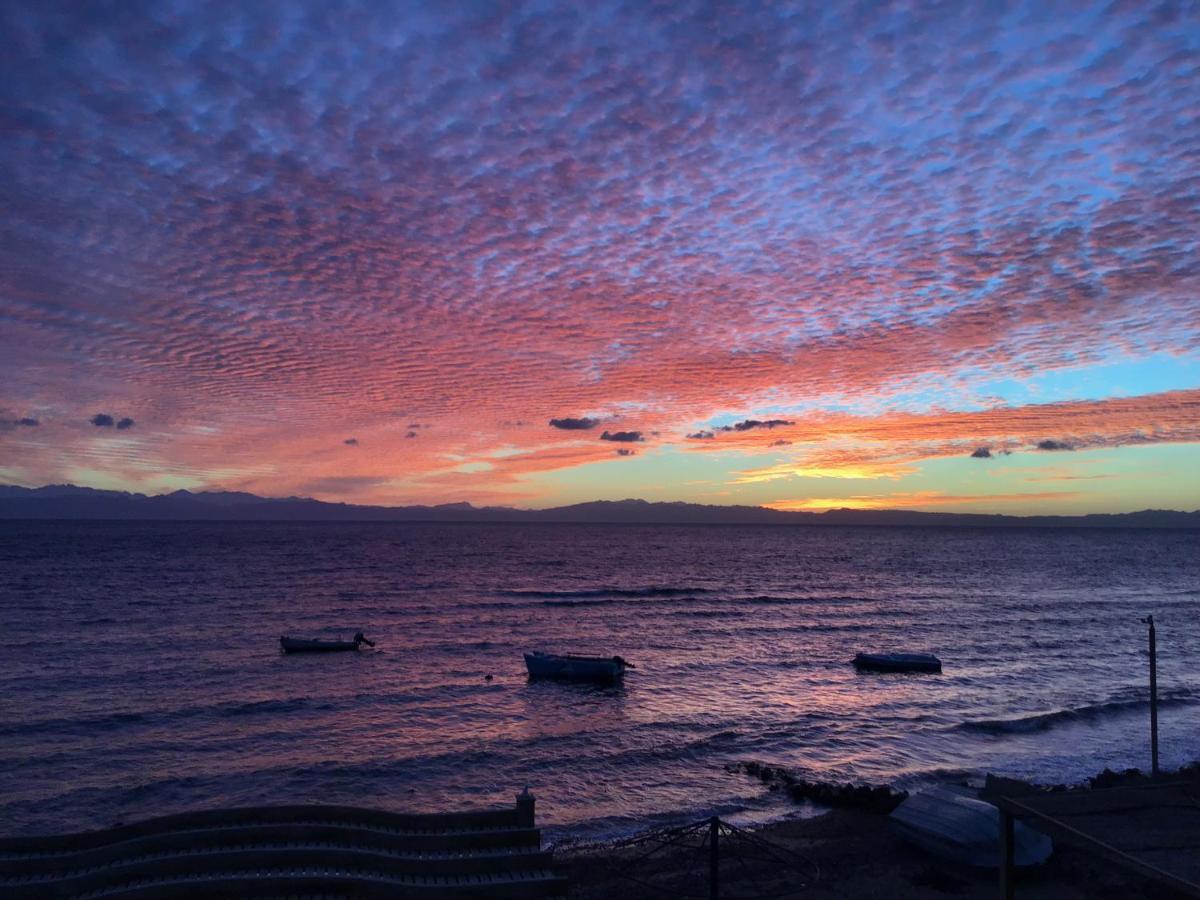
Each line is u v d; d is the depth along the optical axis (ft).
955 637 224.33
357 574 395.75
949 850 73.36
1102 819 41.96
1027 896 66.64
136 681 156.46
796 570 480.23
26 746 114.42
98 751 112.37
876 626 243.81
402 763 108.58
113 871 50.78
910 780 102.47
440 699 146.92
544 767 107.65
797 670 177.37
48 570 378.94
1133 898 64.75
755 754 114.42
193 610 253.85
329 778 102.42
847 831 83.25
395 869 53.78
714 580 403.75
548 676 164.14
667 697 150.71
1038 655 197.06
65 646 189.67
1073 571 490.90
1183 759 111.75
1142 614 276.41
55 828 85.76
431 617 250.78
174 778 101.45
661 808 92.53
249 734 122.11
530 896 51.93
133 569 393.09
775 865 74.28
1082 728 127.95
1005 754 114.52
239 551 553.23
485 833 57.52
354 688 154.30
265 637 207.82
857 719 133.69
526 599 302.25
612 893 68.59
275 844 56.44
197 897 49.03
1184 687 159.63
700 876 71.87
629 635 223.51
